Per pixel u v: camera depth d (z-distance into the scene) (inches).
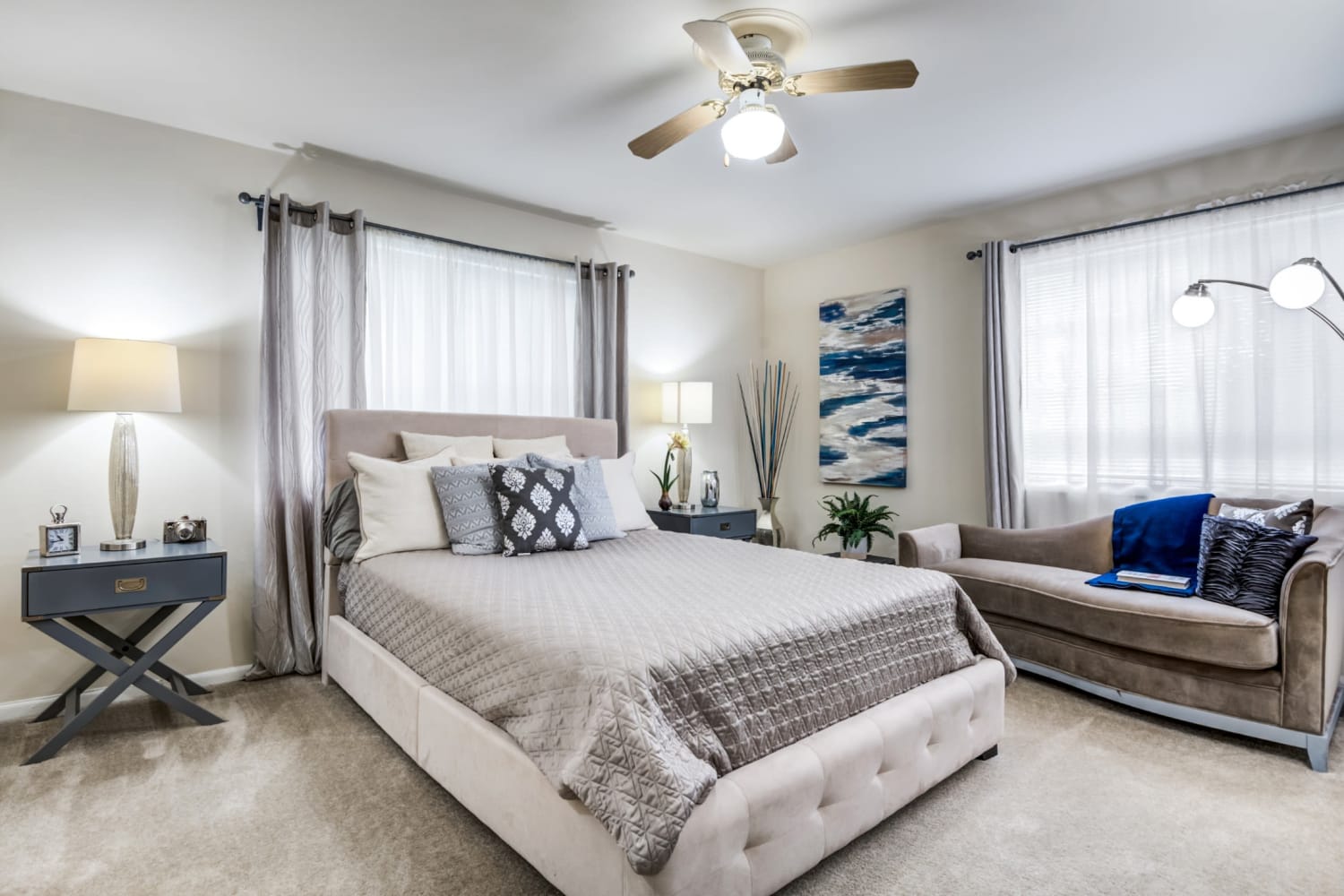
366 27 89.7
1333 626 93.5
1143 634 104.1
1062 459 148.6
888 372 182.4
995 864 70.2
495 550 113.3
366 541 113.0
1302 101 108.7
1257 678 95.0
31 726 103.7
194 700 113.7
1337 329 105.3
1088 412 143.0
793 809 62.7
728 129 85.4
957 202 156.9
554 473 121.3
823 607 77.3
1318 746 90.1
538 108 112.8
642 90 106.7
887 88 85.7
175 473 120.4
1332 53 94.6
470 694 73.8
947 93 106.7
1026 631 122.6
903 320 179.0
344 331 134.7
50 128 110.4
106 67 100.3
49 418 110.3
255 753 94.7
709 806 56.3
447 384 148.3
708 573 95.6
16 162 108.0
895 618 83.1
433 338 146.2
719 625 68.7
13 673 107.2
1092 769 90.9
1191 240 130.1
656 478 191.3
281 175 131.0
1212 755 95.0
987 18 87.1
